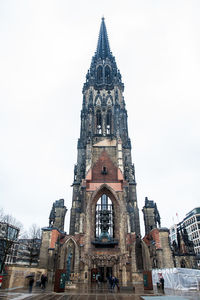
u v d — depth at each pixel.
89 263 53.78
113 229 62.06
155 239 56.59
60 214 75.50
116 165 70.00
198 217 155.38
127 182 66.50
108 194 65.25
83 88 98.12
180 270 38.84
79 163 76.38
